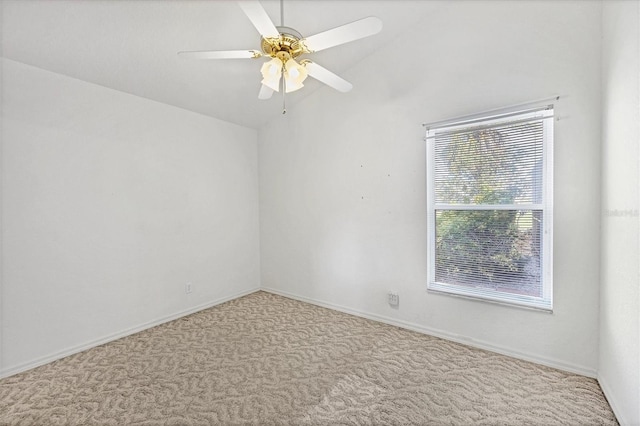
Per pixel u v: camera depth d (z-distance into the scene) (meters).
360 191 3.21
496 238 2.46
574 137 2.08
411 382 2.07
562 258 2.15
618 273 1.67
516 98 2.29
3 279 2.20
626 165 1.57
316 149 3.57
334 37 1.74
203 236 3.56
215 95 3.21
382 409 1.82
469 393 1.95
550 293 2.25
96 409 1.85
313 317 3.27
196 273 3.48
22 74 2.26
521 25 2.26
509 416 1.75
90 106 2.63
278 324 3.09
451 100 2.60
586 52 2.03
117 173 2.81
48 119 2.39
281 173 3.95
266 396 1.95
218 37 2.38
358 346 2.60
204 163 3.57
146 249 3.03
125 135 2.87
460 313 2.63
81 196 2.58
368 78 3.09
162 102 3.15
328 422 1.72
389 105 2.96
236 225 3.95
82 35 2.12
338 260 3.44
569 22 2.09
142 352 2.54
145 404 1.89
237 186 3.96
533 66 2.22
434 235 2.79
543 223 2.26
